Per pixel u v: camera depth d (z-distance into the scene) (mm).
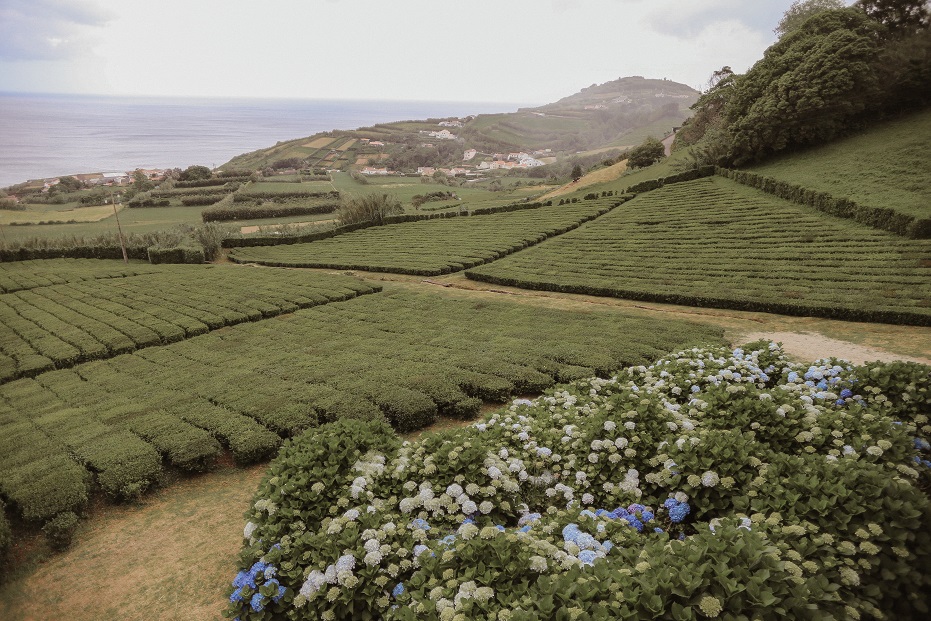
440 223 63438
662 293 26141
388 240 54938
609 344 18453
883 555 5055
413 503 7172
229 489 11531
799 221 35469
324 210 100125
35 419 15195
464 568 5465
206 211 91188
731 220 39406
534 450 8570
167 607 8094
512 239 46188
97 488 11438
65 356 22234
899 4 56250
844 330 19594
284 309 29000
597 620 4207
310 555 6398
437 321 24609
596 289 28625
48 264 50281
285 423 13312
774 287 24656
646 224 44656
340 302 30484
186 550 9484
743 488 6324
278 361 19562
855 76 46844
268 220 93188
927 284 21844
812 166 46094
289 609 6074
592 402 10336
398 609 5277
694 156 64375
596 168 127438
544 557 5398
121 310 30203
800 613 4273
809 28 53781
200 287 36031
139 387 17781
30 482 10930
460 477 7469
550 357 17359
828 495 5648
